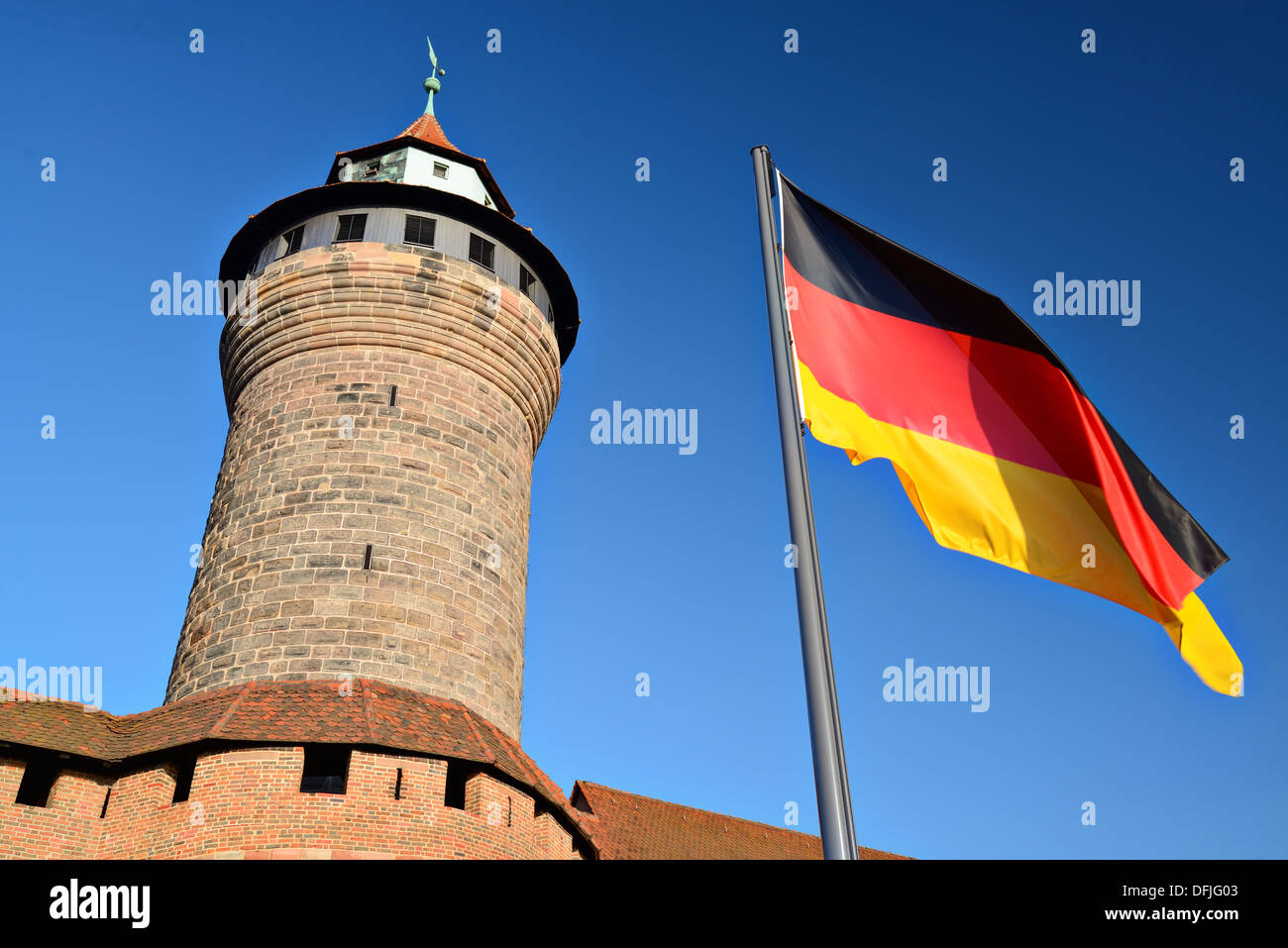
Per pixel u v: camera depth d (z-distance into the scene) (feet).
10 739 69.72
